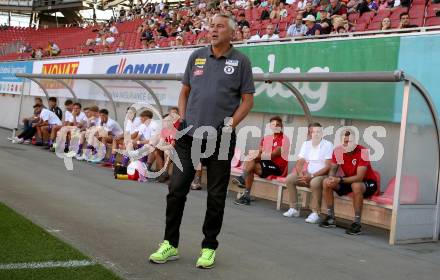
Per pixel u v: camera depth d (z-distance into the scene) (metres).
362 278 4.34
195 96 4.26
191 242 5.06
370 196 6.44
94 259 4.20
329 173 6.74
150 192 8.05
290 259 4.77
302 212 7.54
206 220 4.27
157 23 18.70
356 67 7.45
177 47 11.76
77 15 32.38
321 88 8.08
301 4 12.64
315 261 4.77
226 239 5.36
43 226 5.19
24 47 26.48
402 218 5.85
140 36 18.20
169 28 17.66
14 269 3.79
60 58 16.52
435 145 6.15
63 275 3.72
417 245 5.88
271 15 13.10
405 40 6.85
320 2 12.12
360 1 11.16
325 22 10.19
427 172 6.11
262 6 14.56
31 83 18.06
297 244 5.42
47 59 17.31
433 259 5.22
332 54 7.79
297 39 8.75
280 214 7.23
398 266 4.83
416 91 5.85
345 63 7.59
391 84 7.07
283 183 7.52
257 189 8.59
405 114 5.73
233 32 4.27
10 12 33.44
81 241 4.76
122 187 8.33
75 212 6.03
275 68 8.77
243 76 4.24
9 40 28.53
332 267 4.61
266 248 5.12
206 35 13.50
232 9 15.55
